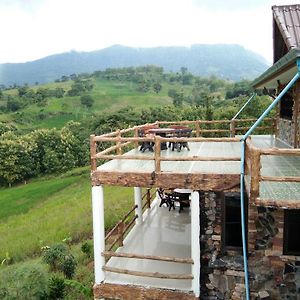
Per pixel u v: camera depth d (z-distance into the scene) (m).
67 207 25.83
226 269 8.27
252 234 7.96
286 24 10.41
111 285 8.53
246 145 7.23
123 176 8.34
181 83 131.75
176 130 11.38
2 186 48.53
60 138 52.28
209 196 8.47
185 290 8.17
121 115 51.44
